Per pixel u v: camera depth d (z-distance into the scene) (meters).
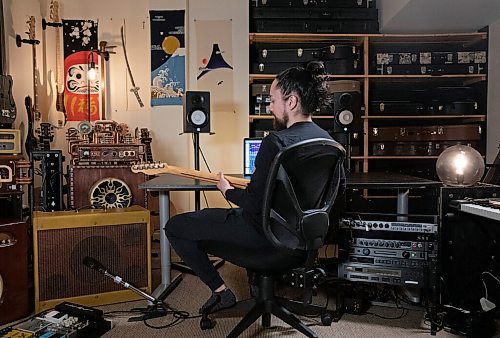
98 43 3.98
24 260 2.23
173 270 3.12
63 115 3.89
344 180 2.02
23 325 2.03
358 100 2.95
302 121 1.81
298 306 2.19
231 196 1.86
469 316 2.10
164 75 3.92
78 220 2.38
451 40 4.07
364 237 2.33
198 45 3.92
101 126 3.12
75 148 2.97
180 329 2.15
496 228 2.24
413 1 3.13
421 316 2.31
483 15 3.48
